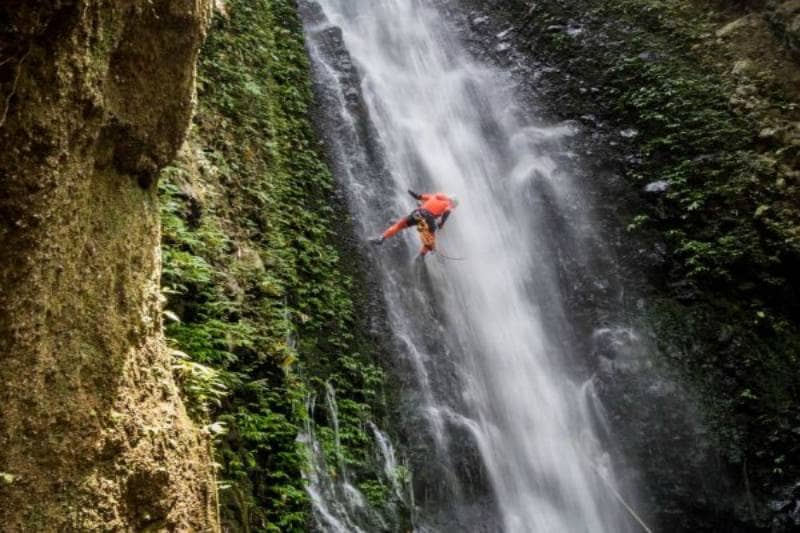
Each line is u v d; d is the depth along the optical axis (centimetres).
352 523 623
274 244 737
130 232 317
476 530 735
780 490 809
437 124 1197
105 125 298
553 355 941
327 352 740
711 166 1037
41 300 245
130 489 291
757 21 1196
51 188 243
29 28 220
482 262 1016
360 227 927
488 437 823
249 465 520
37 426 246
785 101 1090
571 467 845
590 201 1059
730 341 899
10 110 223
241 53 910
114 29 278
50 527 248
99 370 281
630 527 817
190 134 692
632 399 872
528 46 1328
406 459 733
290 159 889
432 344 868
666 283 963
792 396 858
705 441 839
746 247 955
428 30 1403
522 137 1182
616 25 1281
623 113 1147
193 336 509
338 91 1088
